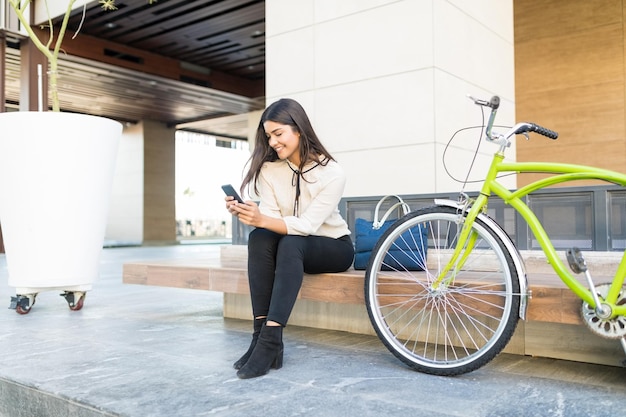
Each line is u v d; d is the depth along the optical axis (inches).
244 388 71.0
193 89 546.0
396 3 145.9
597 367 81.0
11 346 97.0
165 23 432.1
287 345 97.6
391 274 86.0
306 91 161.9
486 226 75.8
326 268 90.9
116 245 623.5
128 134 738.8
